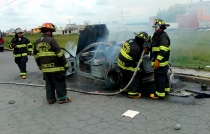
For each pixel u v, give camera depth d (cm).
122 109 412
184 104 420
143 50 454
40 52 439
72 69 623
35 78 721
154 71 448
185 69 670
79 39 666
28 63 1016
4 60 1188
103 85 585
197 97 452
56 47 430
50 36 457
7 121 397
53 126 363
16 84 655
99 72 556
